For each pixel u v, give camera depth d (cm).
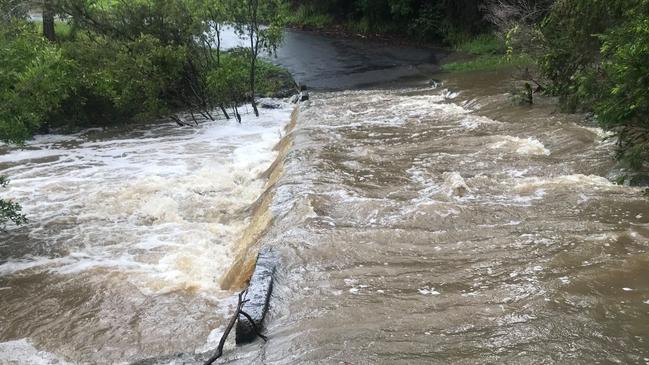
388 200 651
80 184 961
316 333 395
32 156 1160
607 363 340
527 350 356
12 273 639
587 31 968
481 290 443
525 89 1159
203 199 865
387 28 2720
